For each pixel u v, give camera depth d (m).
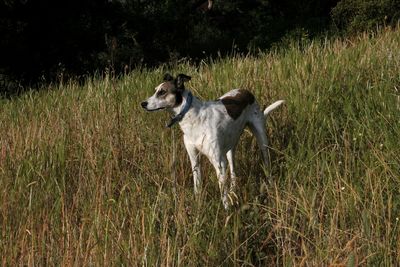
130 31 23.31
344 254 4.42
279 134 6.93
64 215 5.10
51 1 20.95
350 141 6.26
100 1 22.64
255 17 31.83
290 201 5.23
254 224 5.08
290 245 4.64
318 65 8.53
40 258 4.70
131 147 6.91
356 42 11.20
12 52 19.94
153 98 6.00
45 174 6.28
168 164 6.31
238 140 6.56
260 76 8.65
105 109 8.21
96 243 4.66
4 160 6.55
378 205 4.82
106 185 5.79
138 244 4.71
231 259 4.62
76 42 21.30
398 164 5.38
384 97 6.89
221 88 8.31
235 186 5.75
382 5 17.97
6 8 20.05
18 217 5.47
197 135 6.03
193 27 30.95
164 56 24.17
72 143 7.20
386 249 4.37
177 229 4.80
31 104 9.73
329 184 5.24
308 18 23.19
